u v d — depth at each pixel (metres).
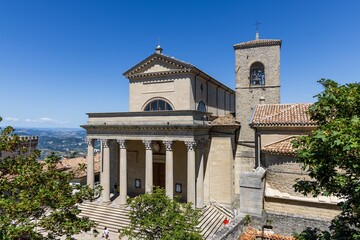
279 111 25.98
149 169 29.50
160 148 35.03
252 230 16.17
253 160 33.72
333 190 9.70
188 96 33.09
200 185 29.64
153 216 16.64
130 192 36.56
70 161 47.34
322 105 10.59
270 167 19.80
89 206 30.77
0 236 10.22
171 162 28.56
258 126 24.11
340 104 10.08
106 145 31.64
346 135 7.94
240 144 34.56
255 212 16.58
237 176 34.06
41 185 13.53
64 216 13.27
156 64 35.25
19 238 11.80
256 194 16.61
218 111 42.91
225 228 14.51
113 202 31.92
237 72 36.12
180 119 28.34
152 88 35.47
